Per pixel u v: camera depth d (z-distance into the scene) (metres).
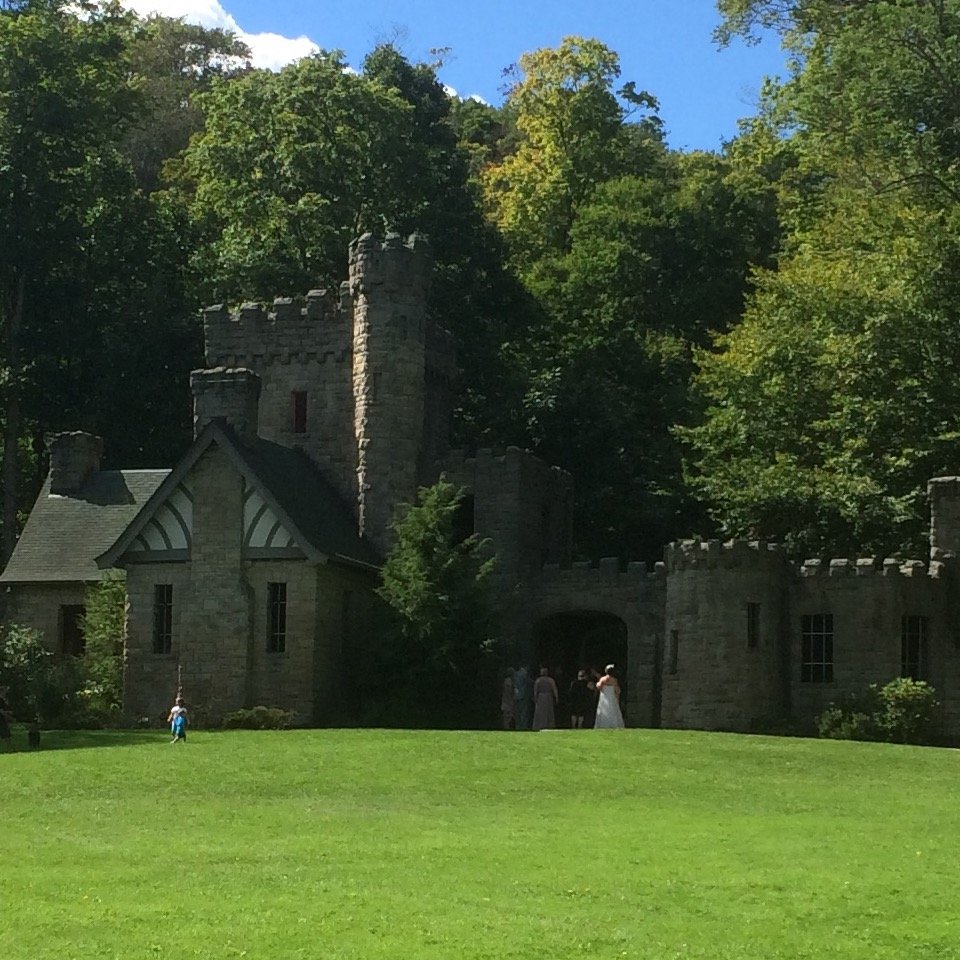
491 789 27.81
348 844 22.31
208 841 22.77
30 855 21.64
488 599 44.03
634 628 45.59
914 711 39.47
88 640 46.16
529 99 81.81
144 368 59.44
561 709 47.38
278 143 63.50
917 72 51.50
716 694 41.31
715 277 69.75
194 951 16.17
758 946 16.48
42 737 37.28
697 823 24.30
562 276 69.62
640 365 63.66
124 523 50.75
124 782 28.28
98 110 61.62
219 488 44.22
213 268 62.94
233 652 43.50
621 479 58.91
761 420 51.56
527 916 17.64
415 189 63.88
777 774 29.98
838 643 41.47
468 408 61.19
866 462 48.44
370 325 47.66
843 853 21.48
